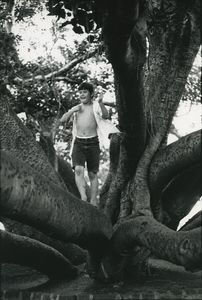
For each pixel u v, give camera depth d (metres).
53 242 9.94
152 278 8.73
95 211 8.08
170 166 8.78
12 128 8.53
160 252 7.31
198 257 6.73
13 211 6.64
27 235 9.84
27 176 6.68
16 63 9.92
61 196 7.29
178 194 9.34
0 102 8.54
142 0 7.15
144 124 8.69
